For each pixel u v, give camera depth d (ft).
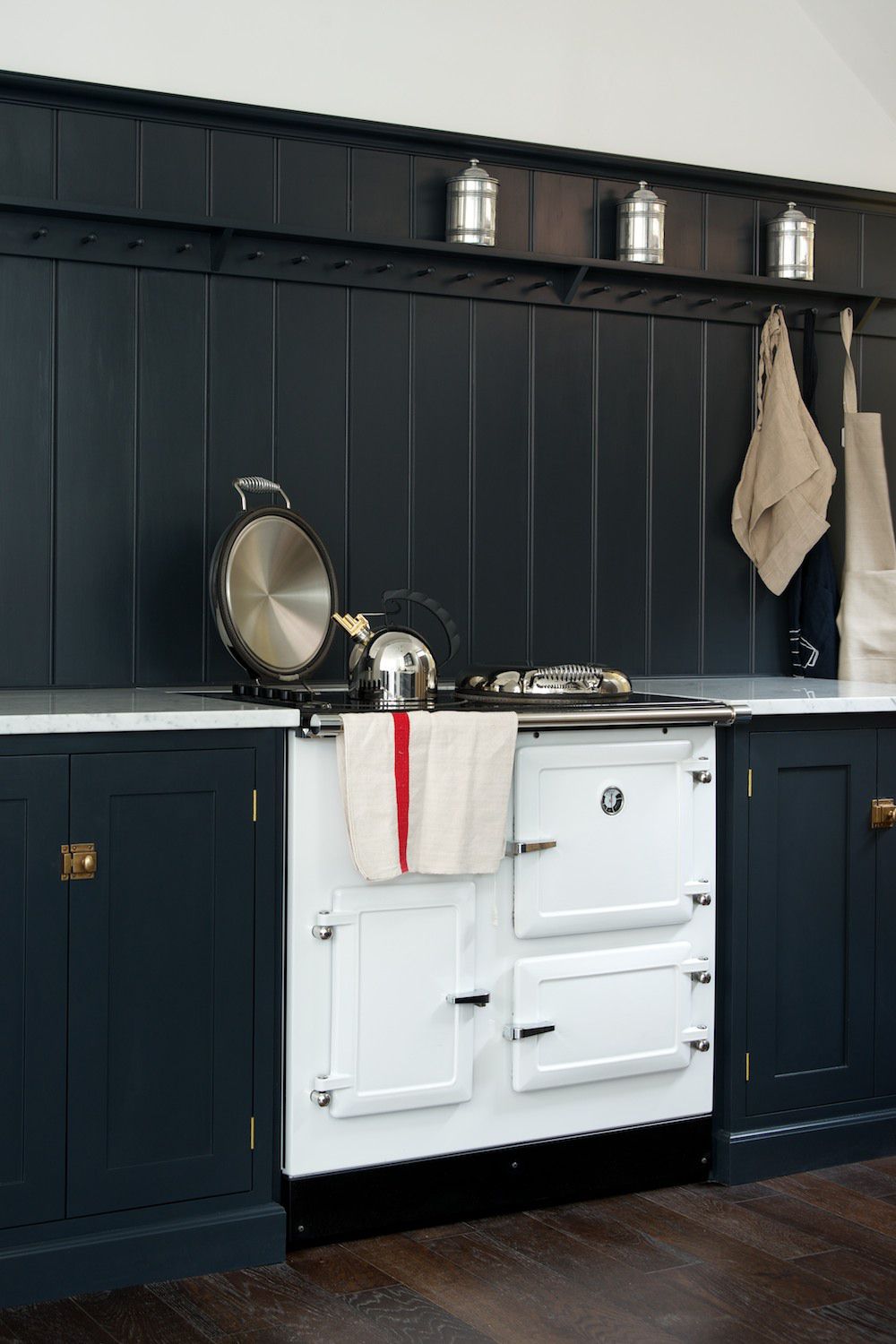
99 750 7.30
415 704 8.36
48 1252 7.20
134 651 9.55
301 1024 7.74
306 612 9.29
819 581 11.42
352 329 10.06
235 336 9.73
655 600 11.12
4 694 9.09
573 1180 8.55
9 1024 7.14
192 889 7.55
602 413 10.89
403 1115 8.02
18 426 9.19
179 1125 7.55
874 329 11.74
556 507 10.76
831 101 11.50
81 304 9.30
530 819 8.27
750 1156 8.95
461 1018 8.09
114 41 9.29
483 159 10.36
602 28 10.72
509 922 8.27
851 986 9.36
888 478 11.89
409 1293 7.30
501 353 10.53
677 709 8.52
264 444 9.84
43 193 9.12
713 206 11.16
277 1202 7.80
